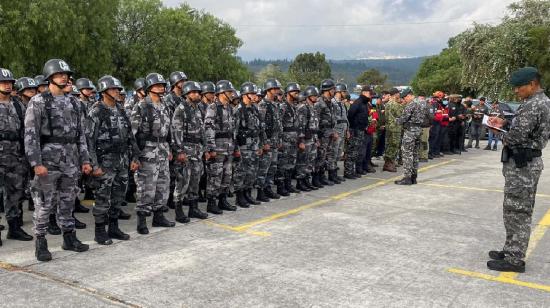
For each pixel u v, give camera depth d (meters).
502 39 26.33
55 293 4.02
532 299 4.09
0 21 19.55
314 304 3.90
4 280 4.29
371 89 9.73
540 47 25.42
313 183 8.94
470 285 4.38
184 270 4.60
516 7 28.73
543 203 8.03
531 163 4.59
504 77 26.39
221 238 5.68
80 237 5.69
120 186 5.58
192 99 6.33
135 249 5.23
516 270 4.72
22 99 6.63
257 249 5.27
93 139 5.25
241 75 44.94
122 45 33.81
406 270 4.72
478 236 5.96
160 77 5.79
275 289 4.19
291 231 6.01
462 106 14.66
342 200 7.90
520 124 4.50
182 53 35.00
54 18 20.19
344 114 9.48
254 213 6.96
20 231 5.60
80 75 24.19
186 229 6.07
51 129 4.82
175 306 3.83
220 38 44.12
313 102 8.41
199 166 6.48
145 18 34.66
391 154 10.95
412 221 6.62
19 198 5.61
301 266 4.76
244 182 7.30
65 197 5.05
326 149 9.01
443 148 14.55
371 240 5.69
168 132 6.00
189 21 36.25
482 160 13.34
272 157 7.83
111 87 5.38
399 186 9.27
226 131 6.77
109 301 3.89
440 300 4.03
